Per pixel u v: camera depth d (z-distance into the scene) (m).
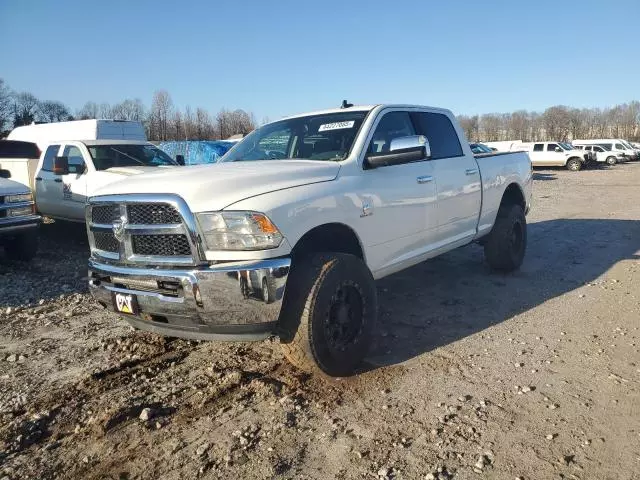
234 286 3.18
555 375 3.67
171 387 3.65
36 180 10.34
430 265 7.03
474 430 3.00
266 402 3.38
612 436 2.91
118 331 4.84
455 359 3.99
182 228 3.26
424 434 2.98
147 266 3.40
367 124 4.39
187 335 3.47
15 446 2.99
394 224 4.34
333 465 2.72
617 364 3.82
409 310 5.20
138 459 2.84
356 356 3.74
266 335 3.40
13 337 4.74
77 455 2.90
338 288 3.55
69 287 6.51
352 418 3.17
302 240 3.60
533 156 37.28
